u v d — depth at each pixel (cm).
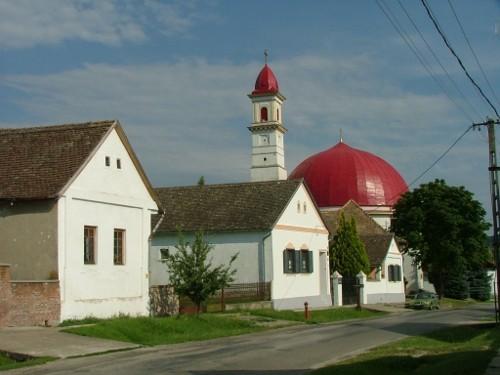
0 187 2692
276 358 1892
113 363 1778
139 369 1648
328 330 2959
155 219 4516
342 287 5444
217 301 4062
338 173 8506
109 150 2970
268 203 4466
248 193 4628
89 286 2800
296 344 2311
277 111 8262
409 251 6975
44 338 2186
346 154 8719
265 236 4256
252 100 8250
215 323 2981
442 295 6869
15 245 2675
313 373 1534
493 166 3008
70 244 2695
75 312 2702
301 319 3612
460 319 3722
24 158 2841
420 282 7856
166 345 2295
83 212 2788
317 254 4972
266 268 4238
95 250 2861
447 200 6762
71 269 2695
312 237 4894
